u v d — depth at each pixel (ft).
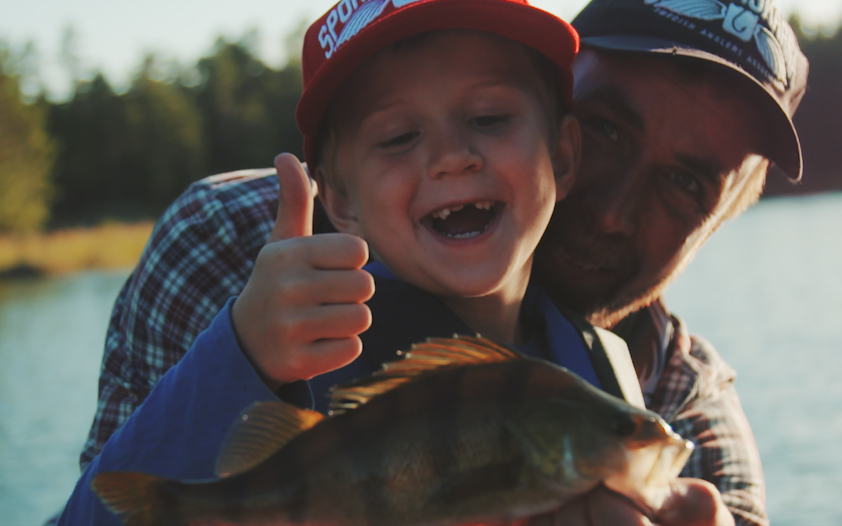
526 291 7.32
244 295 4.82
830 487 19.88
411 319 6.21
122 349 7.98
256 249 7.63
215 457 4.69
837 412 26.37
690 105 7.54
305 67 7.59
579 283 7.81
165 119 263.49
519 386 4.29
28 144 219.61
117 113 263.29
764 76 7.93
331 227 8.04
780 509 18.99
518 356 4.39
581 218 7.66
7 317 70.38
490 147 6.36
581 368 6.54
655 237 7.79
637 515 4.05
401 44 6.46
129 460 4.76
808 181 175.73
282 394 4.96
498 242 6.34
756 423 26.12
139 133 261.44
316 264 4.62
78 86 275.18
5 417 33.94
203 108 283.18
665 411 8.59
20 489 24.73
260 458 4.42
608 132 7.72
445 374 4.38
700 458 8.46
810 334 39.83
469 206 6.63
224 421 4.69
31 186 210.59
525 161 6.45
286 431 4.42
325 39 7.25
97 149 263.70
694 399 8.82
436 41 6.46
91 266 133.59
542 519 4.17
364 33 6.36
